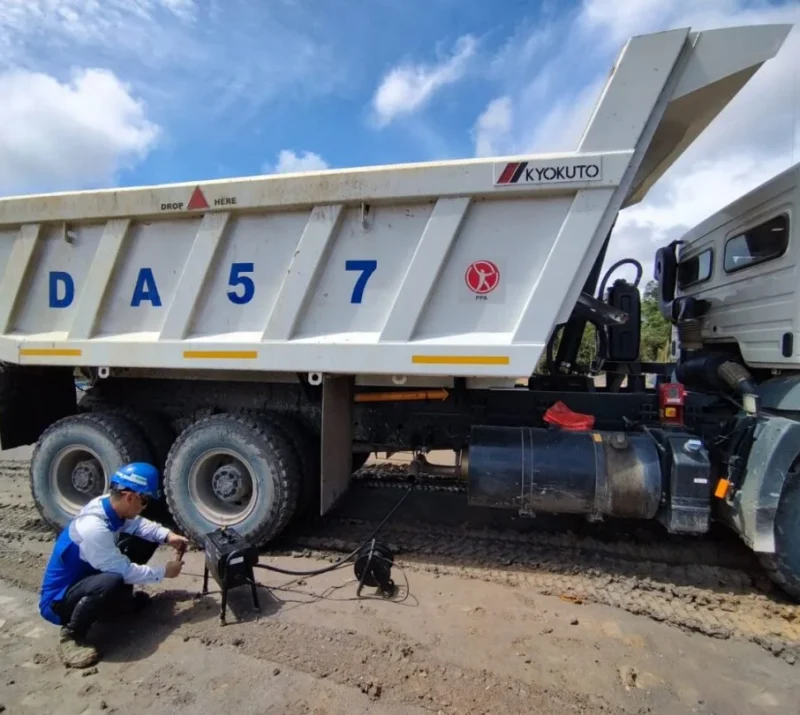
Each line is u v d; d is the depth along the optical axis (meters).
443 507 5.02
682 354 4.83
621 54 3.11
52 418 5.10
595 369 4.29
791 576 3.18
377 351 3.54
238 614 3.18
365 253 3.59
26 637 2.98
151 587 3.55
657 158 4.16
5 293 4.44
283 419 4.23
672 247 5.35
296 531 4.45
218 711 2.35
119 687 2.53
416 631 2.97
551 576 3.66
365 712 2.33
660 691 2.49
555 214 3.28
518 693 2.45
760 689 2.52
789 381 3.46
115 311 4.19
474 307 3.43
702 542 4.12
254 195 3.70
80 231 4.24
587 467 3.40
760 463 3.15
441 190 3.36
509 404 4.13
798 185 3.29
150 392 4.81
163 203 3.90
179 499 4.14
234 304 3.89
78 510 4.44
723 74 3.06
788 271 3.38
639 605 3.23
